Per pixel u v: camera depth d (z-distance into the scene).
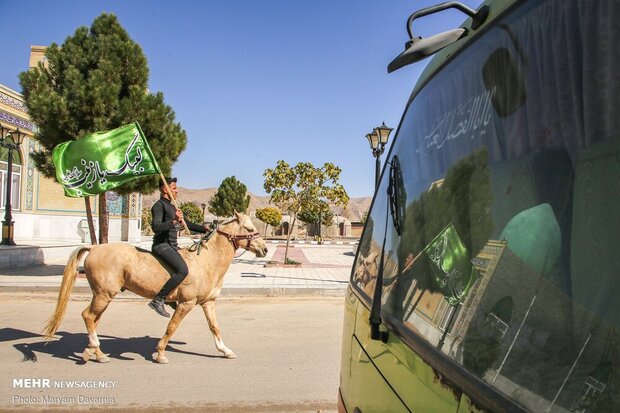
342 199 20.47
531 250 1.32
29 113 12.53
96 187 7.85
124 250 6.23
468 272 1.58
